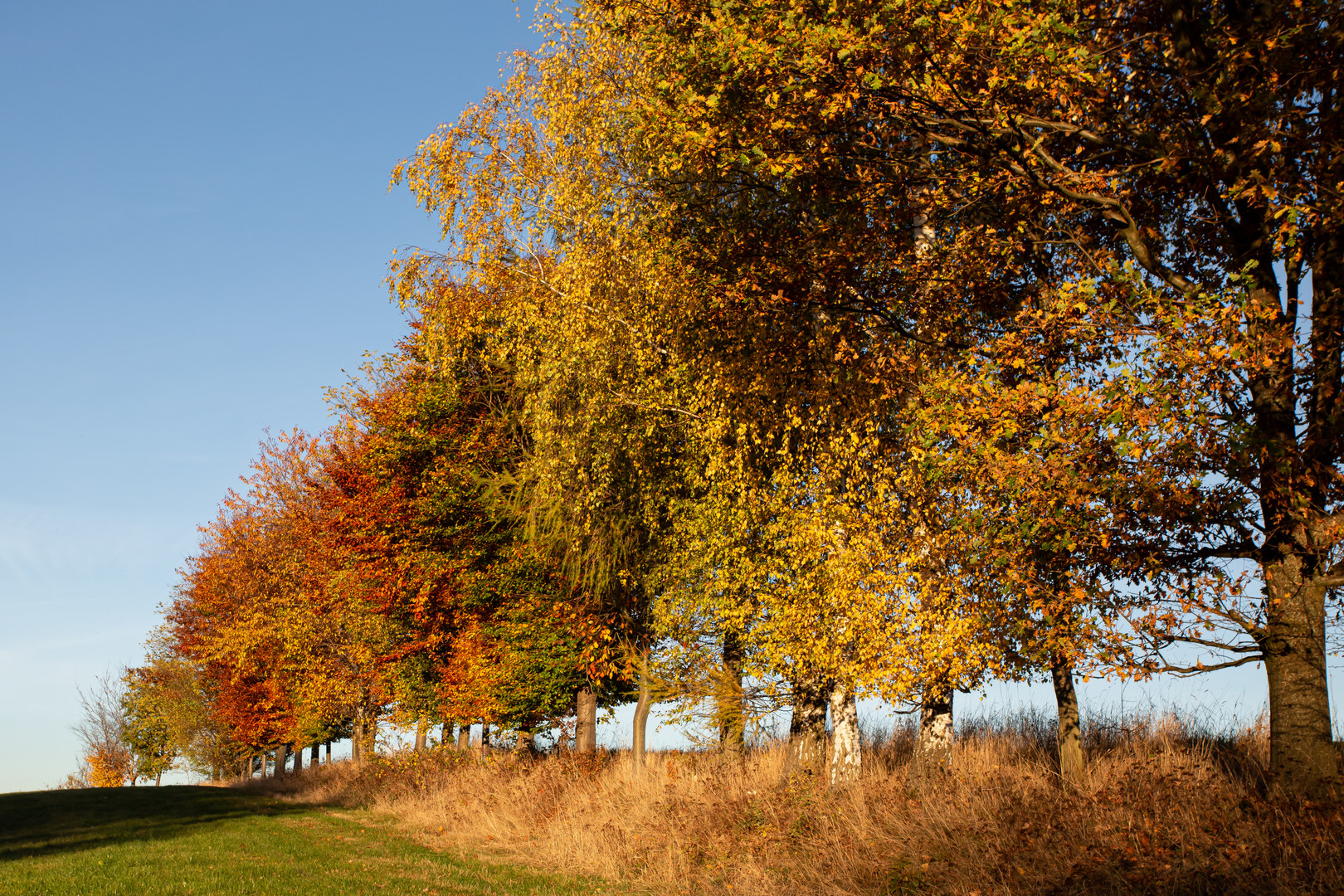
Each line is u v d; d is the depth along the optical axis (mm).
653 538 17141
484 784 20734
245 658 36500
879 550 10836
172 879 11070
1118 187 9461
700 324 15336
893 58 9422
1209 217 9383
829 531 11477
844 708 12797
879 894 8867
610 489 17469
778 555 12578
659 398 15406
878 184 11547
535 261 18891
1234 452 7418
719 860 11477
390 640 28453
